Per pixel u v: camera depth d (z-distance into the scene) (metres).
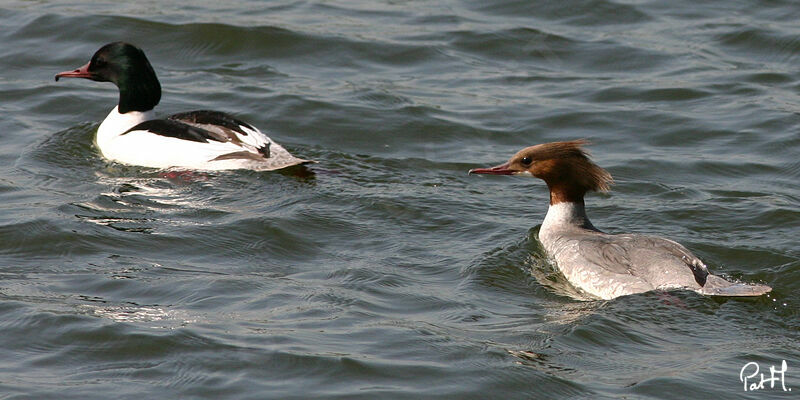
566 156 13.97
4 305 11.80
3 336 11.13
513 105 19.59
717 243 13.97
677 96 20.06
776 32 22.72
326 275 12.97
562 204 14.12
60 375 10.43
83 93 19.77
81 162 16.78
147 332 11.20
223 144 16.39
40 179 15.95
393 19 23.48
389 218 14.83
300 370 10.52
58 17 22.55
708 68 21.23
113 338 11.09
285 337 11.16
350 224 14.56
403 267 13.29
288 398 10.04
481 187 16.30
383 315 11.82
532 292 12.70
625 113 19.33
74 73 17.62
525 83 20.69
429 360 10.77
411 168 16.97
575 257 12.98
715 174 16.88
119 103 17.66
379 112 19.03
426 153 17.66
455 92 20.16
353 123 18.61
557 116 19.14
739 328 11.52
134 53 17.50
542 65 21.55
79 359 10.74
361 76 20.77
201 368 10.54
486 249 13.91
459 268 13.28
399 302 12.21
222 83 20.25
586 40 22.59
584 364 10.77
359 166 16.91
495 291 12.66
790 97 19.98
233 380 10.33
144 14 22.94
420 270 13.23
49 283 12.50
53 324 11.37
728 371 10.57
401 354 10.88
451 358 10.81
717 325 11.55
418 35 22.59
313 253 13.70
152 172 16.34
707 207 15.36
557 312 12.04
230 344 10.98
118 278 12.68
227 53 21.66
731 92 20.22
